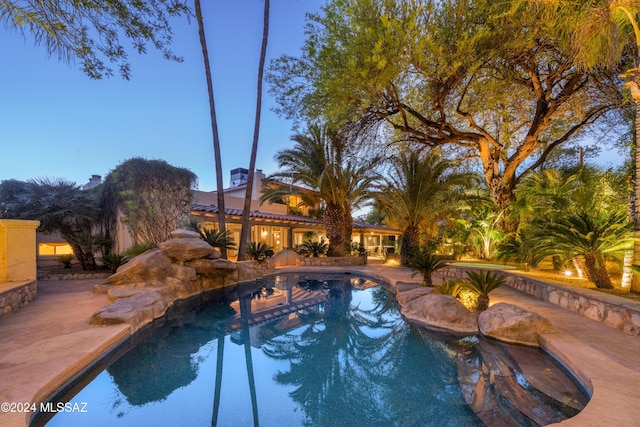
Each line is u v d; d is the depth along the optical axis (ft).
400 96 38.83
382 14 29.89
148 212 47.83
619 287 24.75
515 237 47.11
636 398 10.80
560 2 24.22
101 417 12.03
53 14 15.74
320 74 33.96
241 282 45.47
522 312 19.44
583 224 23.91
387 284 43.62
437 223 83.30
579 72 34.32
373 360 18.01
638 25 20.02
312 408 13.02
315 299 35.29
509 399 12.91
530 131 43.93
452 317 22.39
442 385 14.78
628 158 41.68
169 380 15.57
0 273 25.66
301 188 67.82
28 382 12.00
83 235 45.37
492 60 34.04
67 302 26.13
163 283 32.50
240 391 14.52
